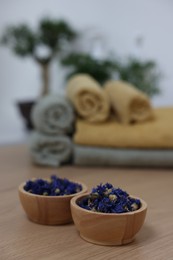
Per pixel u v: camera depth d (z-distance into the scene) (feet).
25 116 6.03
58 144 2.50
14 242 1.39
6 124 7.00
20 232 1.47
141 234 1.46
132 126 2.49
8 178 2.19
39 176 2.24
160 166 2.47
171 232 1.48
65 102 2.56
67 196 1.48
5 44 6.11
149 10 4.49
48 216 1.50
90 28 5.73
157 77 4.28
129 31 4.85
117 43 5.08
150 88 4.08
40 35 5.92
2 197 1.85
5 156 2.79
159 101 4.35
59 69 6.38
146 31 4.56
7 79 7.35
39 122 2.51
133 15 4.76
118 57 4.97
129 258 1.28
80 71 4.42
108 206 1.32
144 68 4.14
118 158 2.43
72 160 2.59
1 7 7.21
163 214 1.66
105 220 1.30
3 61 7.25
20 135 5.96
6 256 1.29
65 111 2.54
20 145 3.30
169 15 4.20
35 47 5.94
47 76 6.16
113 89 2.75
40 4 6.84
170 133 2.40
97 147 2.46
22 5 7.07
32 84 7.47
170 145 2.40
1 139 5.55
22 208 1.69
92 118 2.53
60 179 1.60
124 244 1.37
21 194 1.51
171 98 4.21
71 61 4.73
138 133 2.42
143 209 1.32
